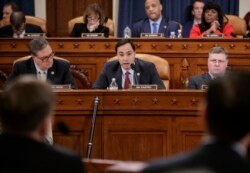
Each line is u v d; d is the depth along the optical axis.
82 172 2.58
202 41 8.60
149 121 5.98
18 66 7.16
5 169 2.50
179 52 8.62
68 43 8.68
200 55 8.61
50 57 7.04
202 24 9.62
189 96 5.93
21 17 9.36
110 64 7.45
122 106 5.96
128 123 5.98
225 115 2.25
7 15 10.55
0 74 8.36
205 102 2.34
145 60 7.84
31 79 2.68
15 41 8.67
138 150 6.00
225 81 2.29
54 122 5.99
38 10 12.42
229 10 11.99
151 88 6.60
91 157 6.01
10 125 2.59
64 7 12.45
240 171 2.16
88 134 6.00
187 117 5.95
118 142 6.00
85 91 5.98
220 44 8.61
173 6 11.95
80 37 9.15
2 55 8.70
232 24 10.34
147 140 5.99
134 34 10.08
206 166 2.12
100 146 6.00
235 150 2.21
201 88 6.78
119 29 12.13
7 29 9.61
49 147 2.58
